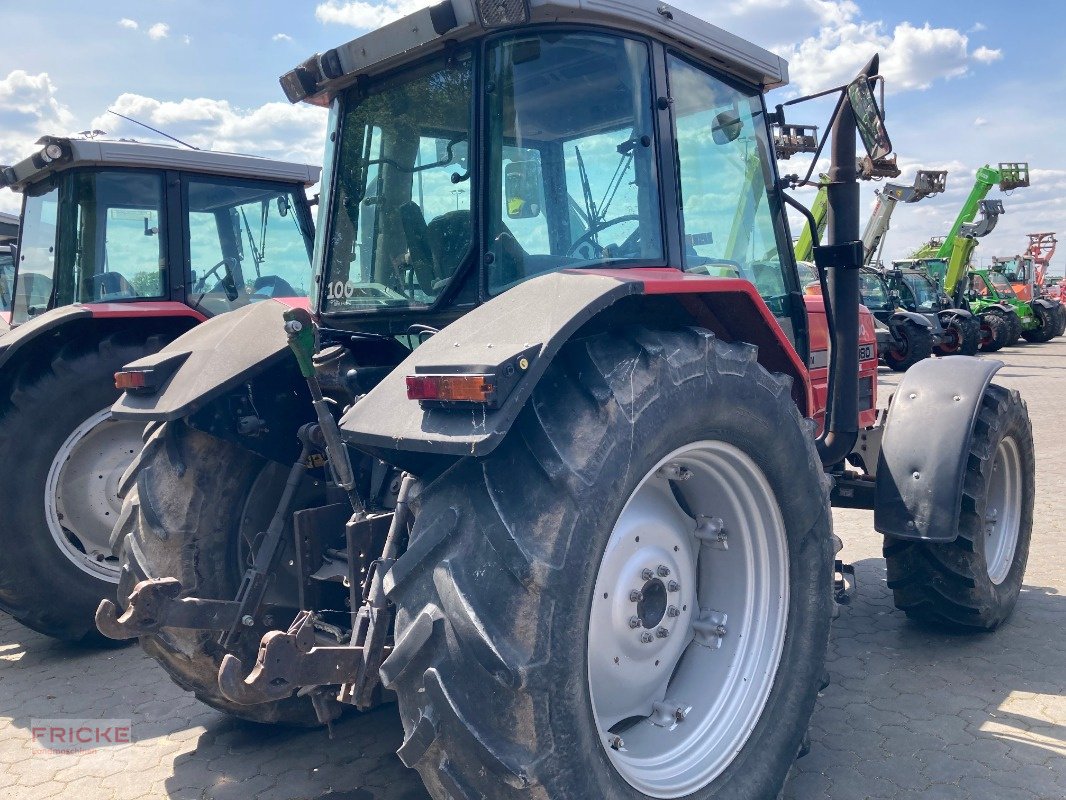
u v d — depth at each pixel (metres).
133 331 4.51
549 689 1.72
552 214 2.42
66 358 4.24
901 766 2.67
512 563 1.74
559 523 1.78
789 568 2.47
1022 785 2.54
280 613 2.73
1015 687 3.17
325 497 2.91
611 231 2.49
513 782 1.70
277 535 2.60
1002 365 3.61
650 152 2.53
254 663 2.70
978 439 3.47
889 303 17.12
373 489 2.50
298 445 2.79
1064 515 5.50
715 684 2.42
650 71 2.53
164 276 5.06
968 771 2.62
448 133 2.51
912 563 3.54
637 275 2.19
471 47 2.42
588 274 2.05
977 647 3.55
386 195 2.70
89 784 2.81
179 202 5.11
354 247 2.81
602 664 2.22
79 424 4.27
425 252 2.59
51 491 4.19
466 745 1.71
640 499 2.33
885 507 3.40
